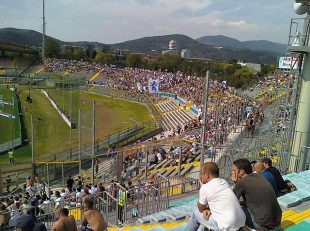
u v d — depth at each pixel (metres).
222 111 41.16
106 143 42.91
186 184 19.33
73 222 8.31
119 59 179.38
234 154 20.61
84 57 174.62
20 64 144.62
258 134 27.28
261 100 51.28
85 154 36.47
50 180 29.73
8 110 61.22
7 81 98.00
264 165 10.22
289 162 17.47
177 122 57.00
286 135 18.52
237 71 115.25
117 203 14.20
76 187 23.14
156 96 81.00
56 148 41.62
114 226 13.35
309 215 9.32
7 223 14.55
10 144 42.59
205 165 6.34
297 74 17.75
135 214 14.80
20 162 33.34
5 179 28.52
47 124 53.84
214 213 6.04
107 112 66.56
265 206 6.42
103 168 32.69
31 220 7.78
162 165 29.80
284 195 10.43
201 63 149.62
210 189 6.10
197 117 49.34
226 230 5.84
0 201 20.33
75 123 55.16
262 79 87.50
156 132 50.94
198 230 7.08
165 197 16.09
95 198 14.84
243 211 6.14
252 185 6.55
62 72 126.56
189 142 31.34
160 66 146.38
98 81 105.81
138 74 112.81
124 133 49.09
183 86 85.25
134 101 81.38
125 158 31.69
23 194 20.66
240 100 49.38
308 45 16.80
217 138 30.11
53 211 15.45
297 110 17.91
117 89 92.25
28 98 71.19
